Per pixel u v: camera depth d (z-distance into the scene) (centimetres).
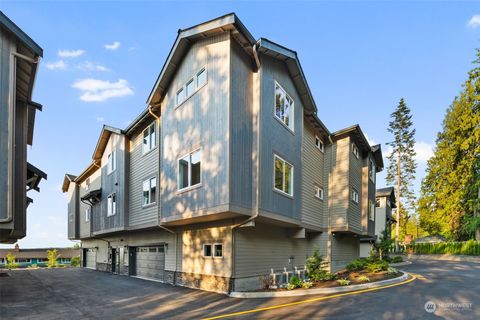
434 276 1453
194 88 1095
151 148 1416
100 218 1920
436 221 3856
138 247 1739
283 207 1154
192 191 1047
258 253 1177
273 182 1092
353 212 1697
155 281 1466
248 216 999
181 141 1141
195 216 1016
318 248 1627
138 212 1488
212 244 1138
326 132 1662
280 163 1163
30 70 949
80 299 1039
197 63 1089
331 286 1073
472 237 3306
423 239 4178
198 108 1063
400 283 1203
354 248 2061
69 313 828
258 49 1063
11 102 839
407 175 4244
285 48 1142
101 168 1980
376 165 2311
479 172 3209
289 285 1061
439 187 3653
